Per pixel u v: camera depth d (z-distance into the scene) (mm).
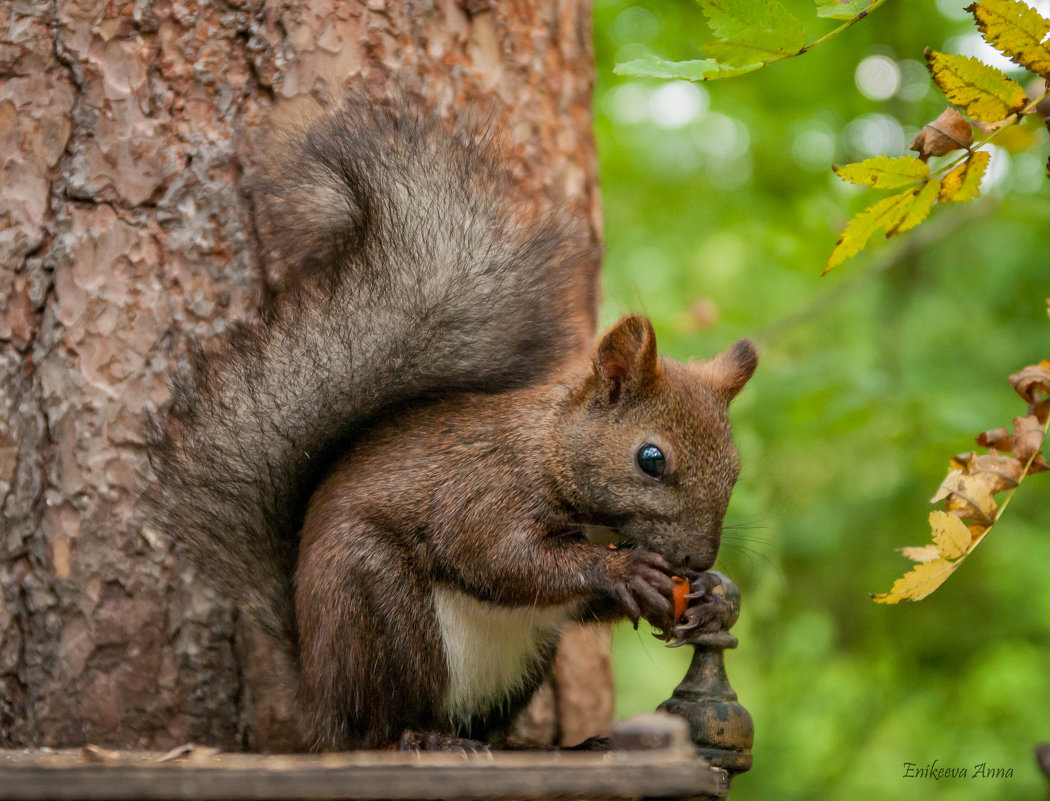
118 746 2266
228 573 2252
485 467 2254
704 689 2174
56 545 2270
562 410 2258
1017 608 2652
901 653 2658
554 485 2252
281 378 2258
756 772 2834
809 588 2607
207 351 2271
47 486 2271
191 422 2254
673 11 2912
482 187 2283
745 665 2801
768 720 2859
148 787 2072
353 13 2295
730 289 3088
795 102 3023
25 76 2279
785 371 2568
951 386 2629
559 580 2238
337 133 2262
